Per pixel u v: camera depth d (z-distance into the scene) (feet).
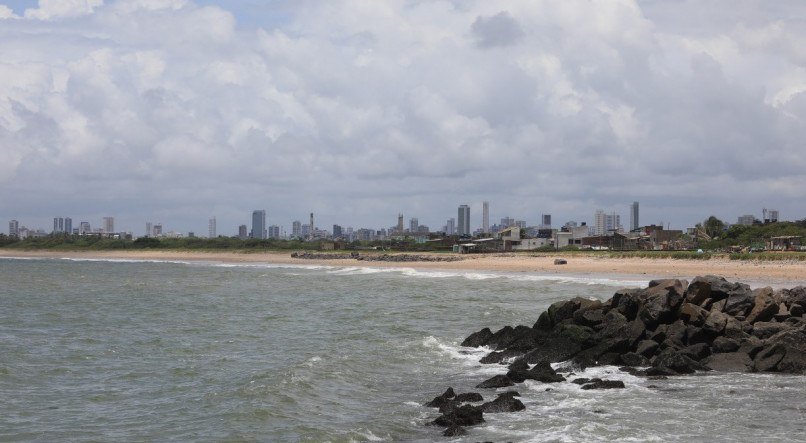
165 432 61.00
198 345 109.09
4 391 76.84
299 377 78.84
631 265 289.74
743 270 237.66
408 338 112.98
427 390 76.74
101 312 161.38
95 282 278.46
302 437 58.80
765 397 71.05
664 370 81.46
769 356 84.02
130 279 299.38
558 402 69.72
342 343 108.78
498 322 131.34
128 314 156.66
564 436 58.08
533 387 76.43
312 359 90.27
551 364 87.97
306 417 65.05
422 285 231.30
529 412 65.77
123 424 63.72
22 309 169.78
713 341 89.56
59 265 475.31
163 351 103.50
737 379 79.41
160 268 418.31
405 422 63.41
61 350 104.68
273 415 65.16
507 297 178.81
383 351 99.66
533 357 90.02
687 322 92.63
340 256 508.53
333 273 331.36
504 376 77.92
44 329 130.93
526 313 143.23
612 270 272.31
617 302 101.50
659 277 234.58
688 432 59.21
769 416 64.13
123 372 87.20
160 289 235.40
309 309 161.07
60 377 84.53
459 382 80.69
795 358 82.43
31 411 68.44
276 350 103.35
